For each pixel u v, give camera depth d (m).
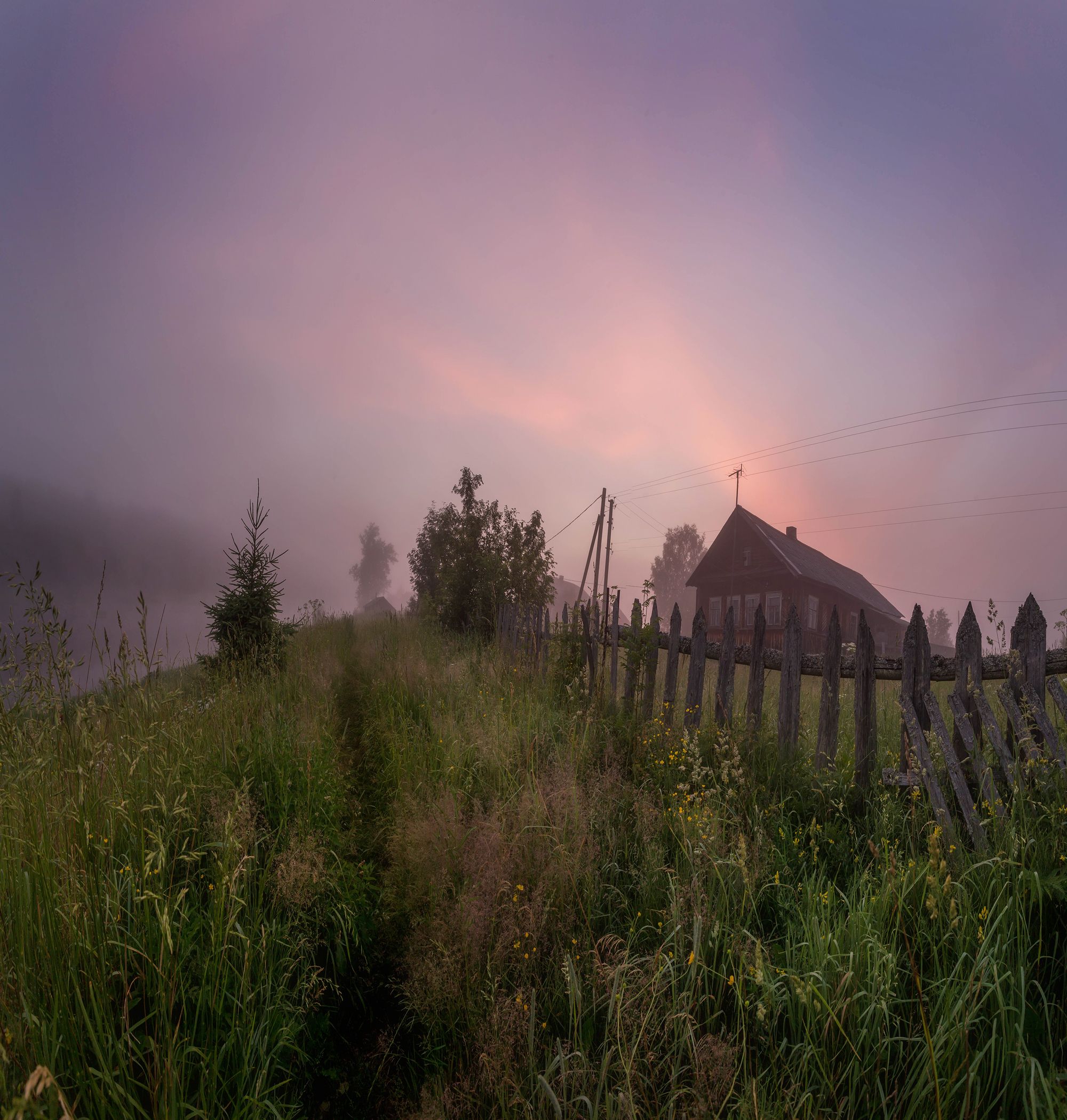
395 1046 2.41
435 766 4.75
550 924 2.68
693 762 3.64
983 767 3.31
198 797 3.33
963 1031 1.82
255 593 8.46
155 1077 1.71
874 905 2.49
